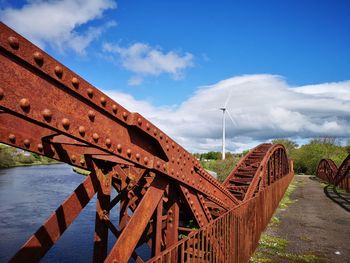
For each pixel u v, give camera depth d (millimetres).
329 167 37688
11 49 1840
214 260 4949
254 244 8727
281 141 72125
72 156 4062
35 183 28703
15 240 12133
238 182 13359
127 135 3109
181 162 4391
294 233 11461
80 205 4055
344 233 11828
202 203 5500
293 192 26219
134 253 5352
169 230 4711
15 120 3260
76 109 2389
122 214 5477
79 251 11258
